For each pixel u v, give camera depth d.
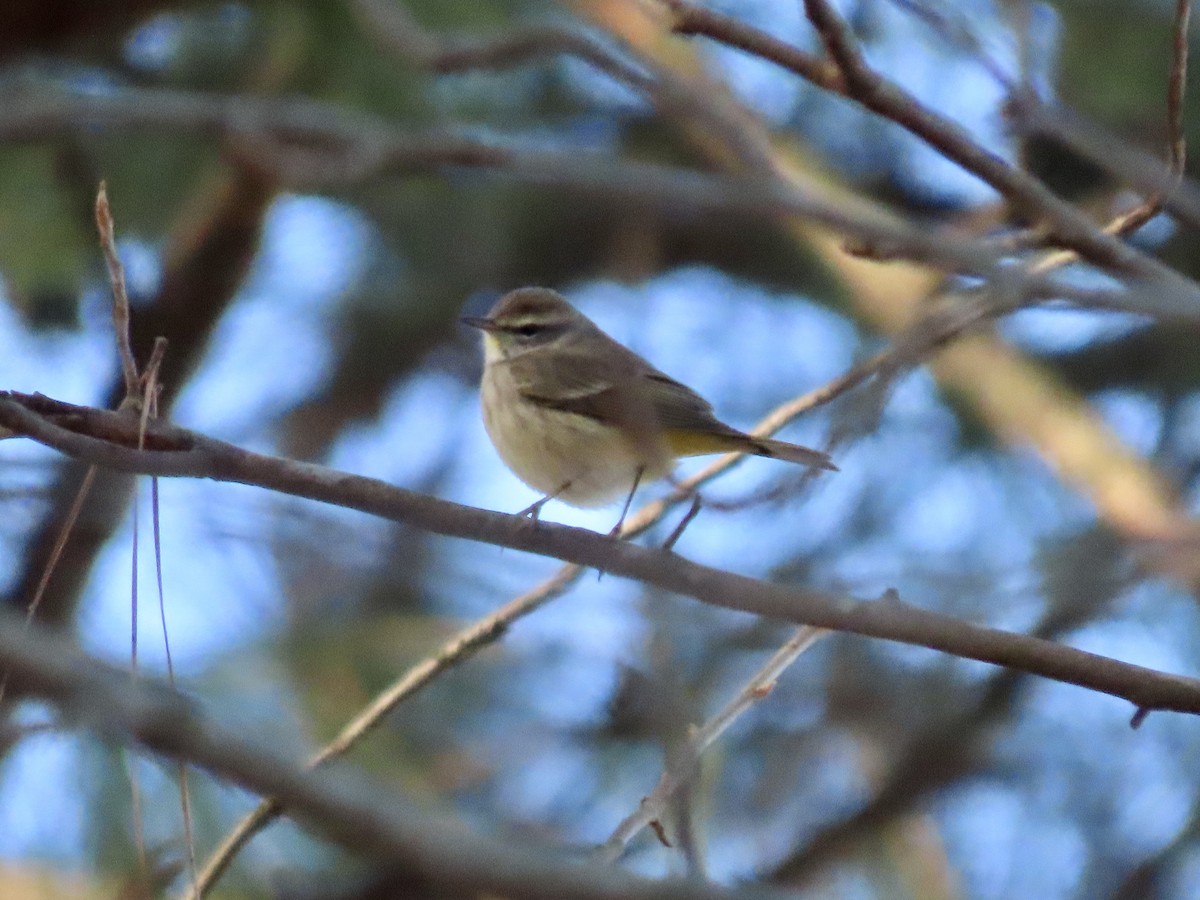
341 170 5.73
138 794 7.11
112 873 9.04
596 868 3.80
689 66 12.61
